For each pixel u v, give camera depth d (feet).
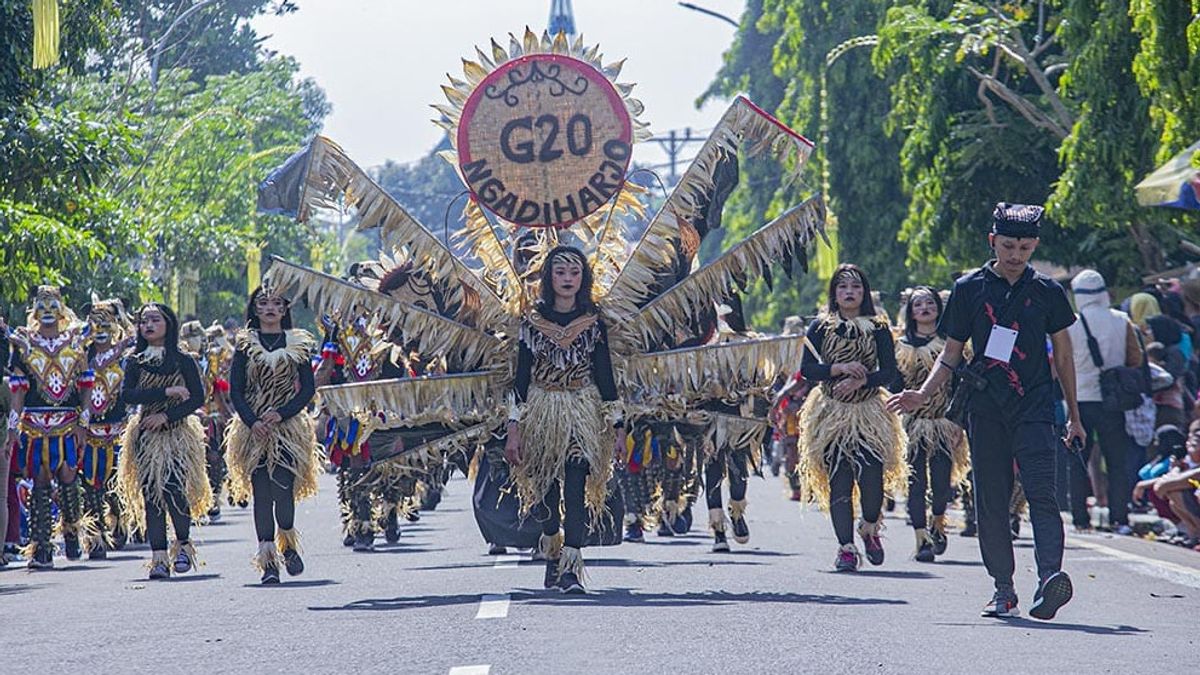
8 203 152.05
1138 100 152.56
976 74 184.24
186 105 319.27
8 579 95.09
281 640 60.03
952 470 97.04
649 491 106.52
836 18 245.24
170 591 81.71
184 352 89.66
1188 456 104.37
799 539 108.78
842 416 86.22
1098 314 115.03
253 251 282.36
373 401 77.36
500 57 79.05
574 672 50.29
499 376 77.87
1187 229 168.25
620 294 77.71
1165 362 120.98
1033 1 185.68
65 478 106.22
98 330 109.19
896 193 242.99
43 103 177.17
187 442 89.45
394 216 77.51
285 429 84.12
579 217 78.84
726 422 80.69
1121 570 85.61
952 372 66.39
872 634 58.59
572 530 73.15
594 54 79.05
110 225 176.04
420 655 54.65
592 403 73.20
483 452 82.38
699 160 78.28
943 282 233.76
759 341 79.92
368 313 78.07
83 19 191.21
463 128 79.05
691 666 51.11
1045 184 187.21
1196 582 79.82
